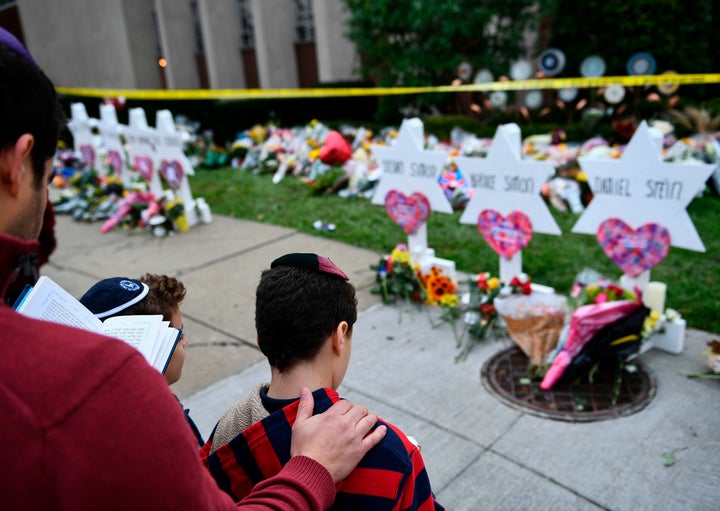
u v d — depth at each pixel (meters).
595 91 9.57
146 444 0.78
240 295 5.35
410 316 4.71
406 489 1.22
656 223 3.78
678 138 8.24
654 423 3.20
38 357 0.76
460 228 6.69
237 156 11.36
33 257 0.91
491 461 3.01
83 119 9.60
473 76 10.68
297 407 1.28
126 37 16.25
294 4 15.66
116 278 1.84
